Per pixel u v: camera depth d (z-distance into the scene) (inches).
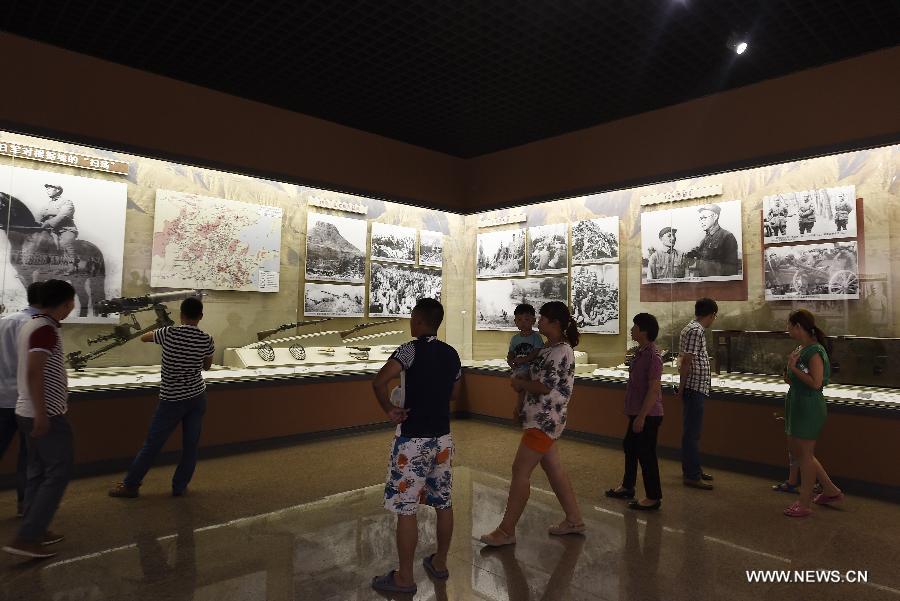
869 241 212.4
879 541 156.9
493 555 143.8
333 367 303.1
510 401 329.7
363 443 281.6
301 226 293.7
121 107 223.5
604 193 293.7
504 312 340.5
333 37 206.8
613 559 142.3
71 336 220.4
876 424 201.2
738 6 182.4
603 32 202.4
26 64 202.1
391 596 120.4
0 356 156.0
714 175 253.8
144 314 238.2
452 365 128.7
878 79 204.7
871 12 183.5
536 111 277.0
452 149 342.0
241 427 258.4
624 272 286.8
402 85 248.7
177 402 187.5
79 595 119.3
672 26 196.2
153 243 242.2
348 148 300.0
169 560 138.3
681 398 214.5
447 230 361.4
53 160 215.5
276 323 283.1
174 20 195.8
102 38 206.8
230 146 254.8
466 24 197.5
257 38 207.5
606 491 200.4
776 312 235.1
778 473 222.2
